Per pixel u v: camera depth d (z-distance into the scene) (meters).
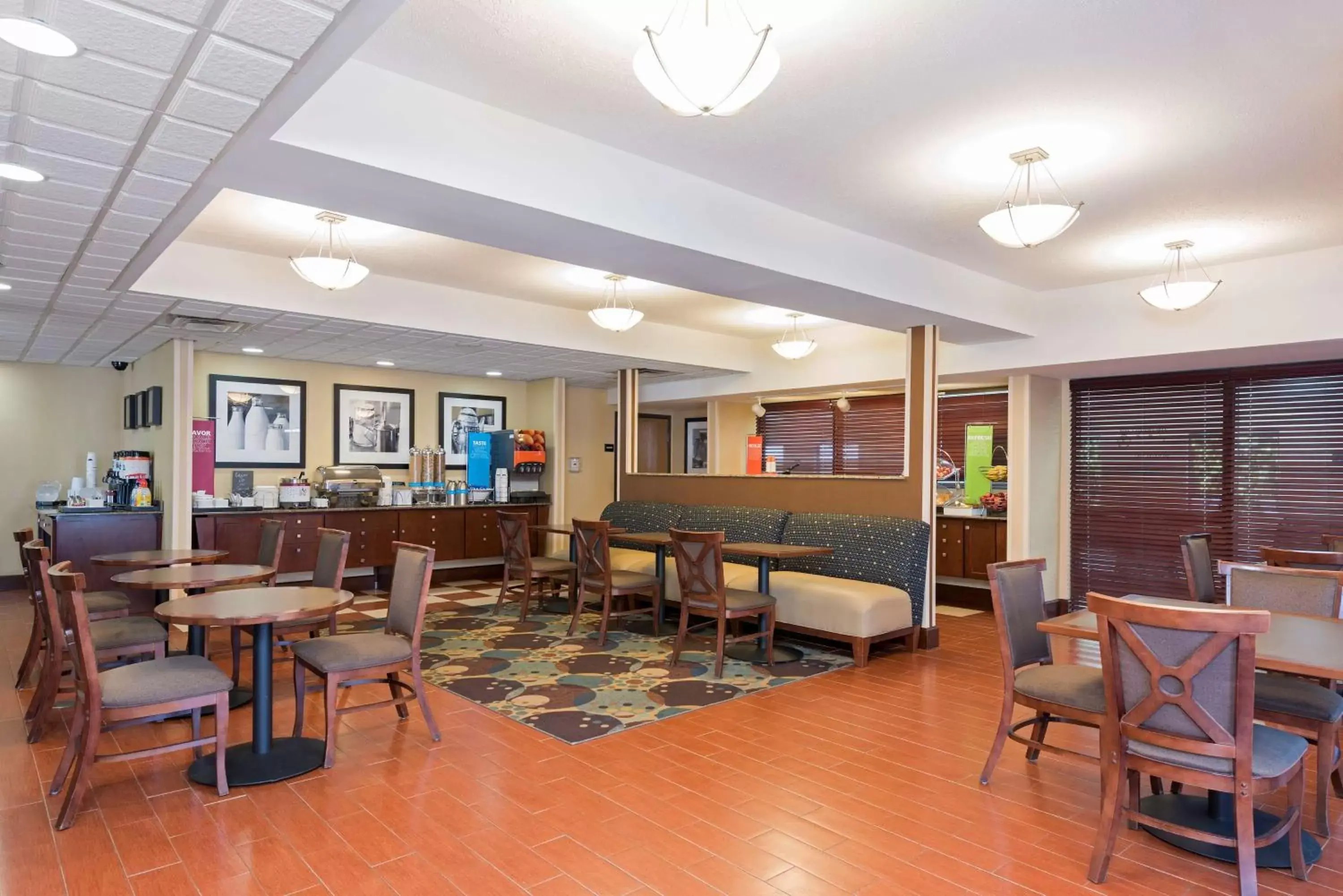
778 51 2.68
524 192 3.25
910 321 5.73
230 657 5.35
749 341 8.84
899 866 2.60
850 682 4.89
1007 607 3.30
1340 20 2.45
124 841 2.72
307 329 5.99
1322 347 5.26
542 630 6.36
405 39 2.66
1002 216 3.64
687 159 3.70
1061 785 3.29
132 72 2.09
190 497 6.29
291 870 2.53
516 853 2.67
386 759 3.51
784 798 3.13
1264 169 3.70
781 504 7.17
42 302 4.94
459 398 9.52
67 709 4.13
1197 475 6.71
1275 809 3.09
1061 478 7.56
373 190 3.08
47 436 7.84
